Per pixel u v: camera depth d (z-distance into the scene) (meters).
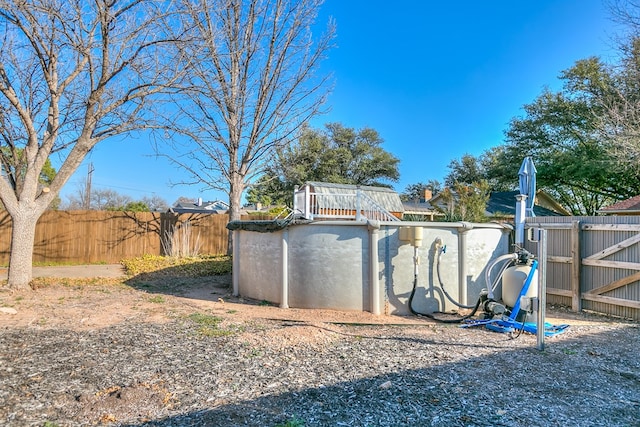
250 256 7.48
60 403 2.82
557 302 7.07
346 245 6.21
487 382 3.32
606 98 16.19
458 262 6.48
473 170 39.50
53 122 8.21
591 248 6.53
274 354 4.01
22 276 8.19
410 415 2.69
